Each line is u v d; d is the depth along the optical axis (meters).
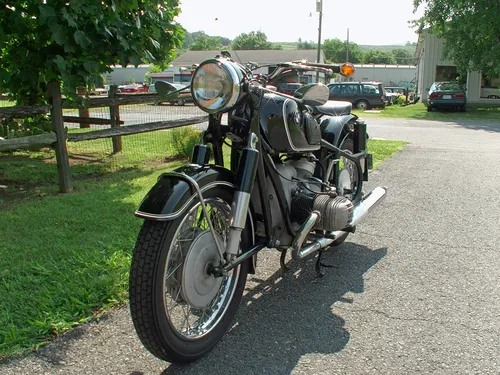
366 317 3.42
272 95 3.26
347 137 4.66
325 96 3.47
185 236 2.92
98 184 7.04
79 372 2.76
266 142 3.20
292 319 3.38
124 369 2.80
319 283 3.96
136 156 9.57
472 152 10.96
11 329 3.04
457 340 3.13
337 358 2.93
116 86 9.05
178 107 9.66
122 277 3.82
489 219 5.72
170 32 8.30
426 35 31.16
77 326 3.22
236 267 3.20
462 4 23.78
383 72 62.28
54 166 8.41
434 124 18.69
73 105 7.06
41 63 6.39
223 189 3.04
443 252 4.66
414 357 2.94
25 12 6.21
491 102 30.44
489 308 3.55
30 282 3.74
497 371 2.80
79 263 4.08
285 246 3.53
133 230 4.87
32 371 2.75
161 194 2.68
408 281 4.02
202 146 3.10
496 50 23.39
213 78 2.84
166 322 2.63
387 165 9.15
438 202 6.47
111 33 6.38
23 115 6.62
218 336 3.00
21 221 5.17
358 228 5.37
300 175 3.83
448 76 31.56
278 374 2.77
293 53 54.00
